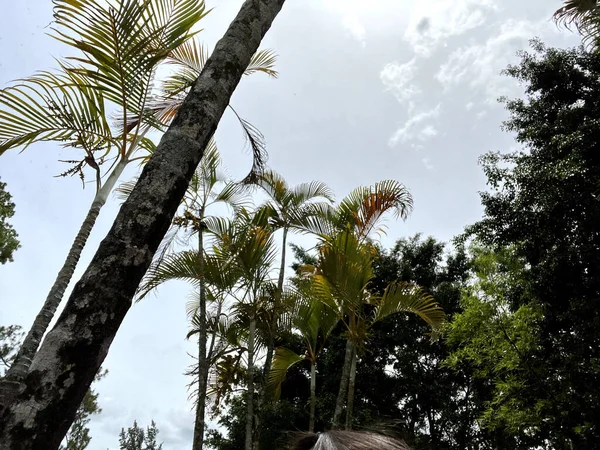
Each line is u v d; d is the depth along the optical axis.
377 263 13.09
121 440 23.08
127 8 2.18
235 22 2.37
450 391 11.93
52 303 1.98
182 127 1.93
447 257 13.98
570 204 7.39
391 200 6.27
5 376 1.67
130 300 1.55
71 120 2.51
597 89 8.80
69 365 1.34
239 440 10.86
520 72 9.96
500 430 10.61
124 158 2.53
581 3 4.63
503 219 8.55
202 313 6.38
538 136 8.75
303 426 10.91
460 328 8.68
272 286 6.65
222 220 6.54
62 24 2.18
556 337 7.99
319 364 12.23
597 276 7.42
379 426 1.05
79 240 2.21
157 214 1.70
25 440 1.21
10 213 11.62
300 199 7.46
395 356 12.27
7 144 2.52
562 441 7.46
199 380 6.15
